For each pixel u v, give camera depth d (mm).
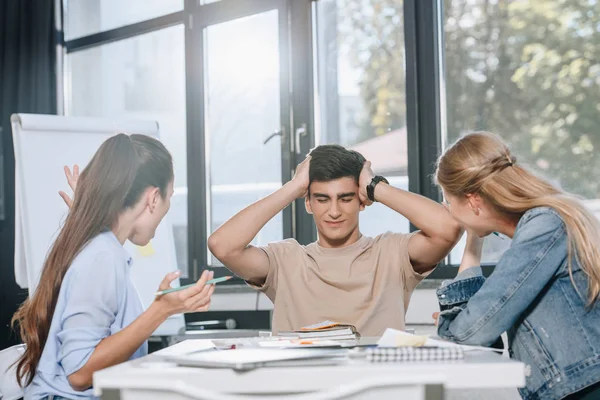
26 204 3221
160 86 4199
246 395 1175
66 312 1509
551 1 2953
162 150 1724
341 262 2059
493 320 1442
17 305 4238
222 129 3943
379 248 2086
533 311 1482
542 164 2977
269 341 1566
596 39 2863
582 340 1433
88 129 3420
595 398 1417
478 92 3125
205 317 3766
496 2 3076
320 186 2039
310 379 1141
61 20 4504
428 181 3195
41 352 1585
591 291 1444
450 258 3104
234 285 3691
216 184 3957
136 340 1483
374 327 1994
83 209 1614
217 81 3961
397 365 1162
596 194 2857
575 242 1461
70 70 4539
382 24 3363
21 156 3256
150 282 3363
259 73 3809
